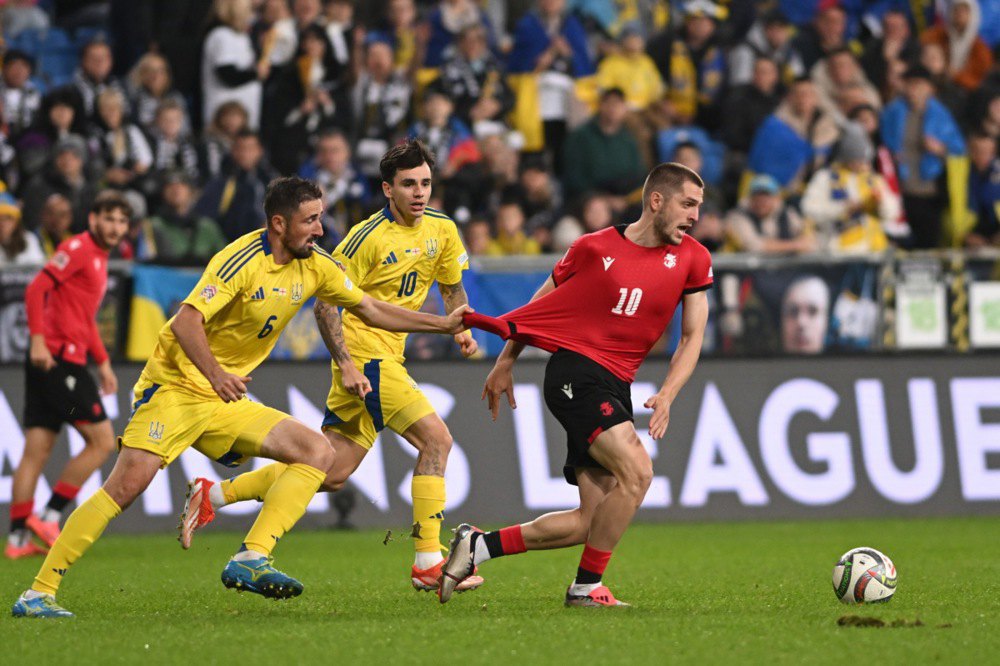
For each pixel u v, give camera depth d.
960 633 18.06
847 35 60.59
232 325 21.31
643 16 59.56
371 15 57.34
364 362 25.56
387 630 18.72
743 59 56.38
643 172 52.62
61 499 34.94
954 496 44.50
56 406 34.12
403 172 24.94
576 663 15.90
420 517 24.88
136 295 41.88
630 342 21.50
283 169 51.66
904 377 44.78
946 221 53.56
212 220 48.62
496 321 21.64
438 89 53.19
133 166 49.47
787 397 44.09
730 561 31.31
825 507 43.84
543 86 54.75
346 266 25.41
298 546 36.66
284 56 52.50
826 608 21.50
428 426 25.28
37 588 20.92
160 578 28.27
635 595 24.05
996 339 45.66
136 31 54.16
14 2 55.91
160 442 21.20
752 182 50.41
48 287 33.56
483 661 16.06
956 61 59.34
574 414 21.14
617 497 20.92
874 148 53.56
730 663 15.84
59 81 55.09
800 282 45.06
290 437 21.59
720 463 43.44
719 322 44.88
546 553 34.16
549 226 50.09
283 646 17.30
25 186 47.75
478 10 56.16
